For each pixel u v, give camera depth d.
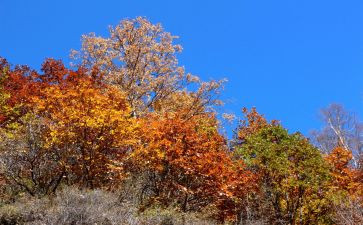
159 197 14.31
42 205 11.70
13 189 14.27
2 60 21.09
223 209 15.38
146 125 16.14
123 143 14.91
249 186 15.17
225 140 18.69
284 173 14.68
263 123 19.97
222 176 15.00
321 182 14.81
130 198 13.95
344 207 13.16
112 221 11.08
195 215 13.57
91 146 14.66
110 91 17.58
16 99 17.00
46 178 14.48
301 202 14.86
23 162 14.39
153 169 15.12
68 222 10.80
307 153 15.23
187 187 15.16
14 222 11.15
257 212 15.18
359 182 15.97
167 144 14.81
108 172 14.54
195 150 15.14
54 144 14.49
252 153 15.95
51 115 15.02
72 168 14.48
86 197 11.72
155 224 11.80
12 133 14.80
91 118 14.39
